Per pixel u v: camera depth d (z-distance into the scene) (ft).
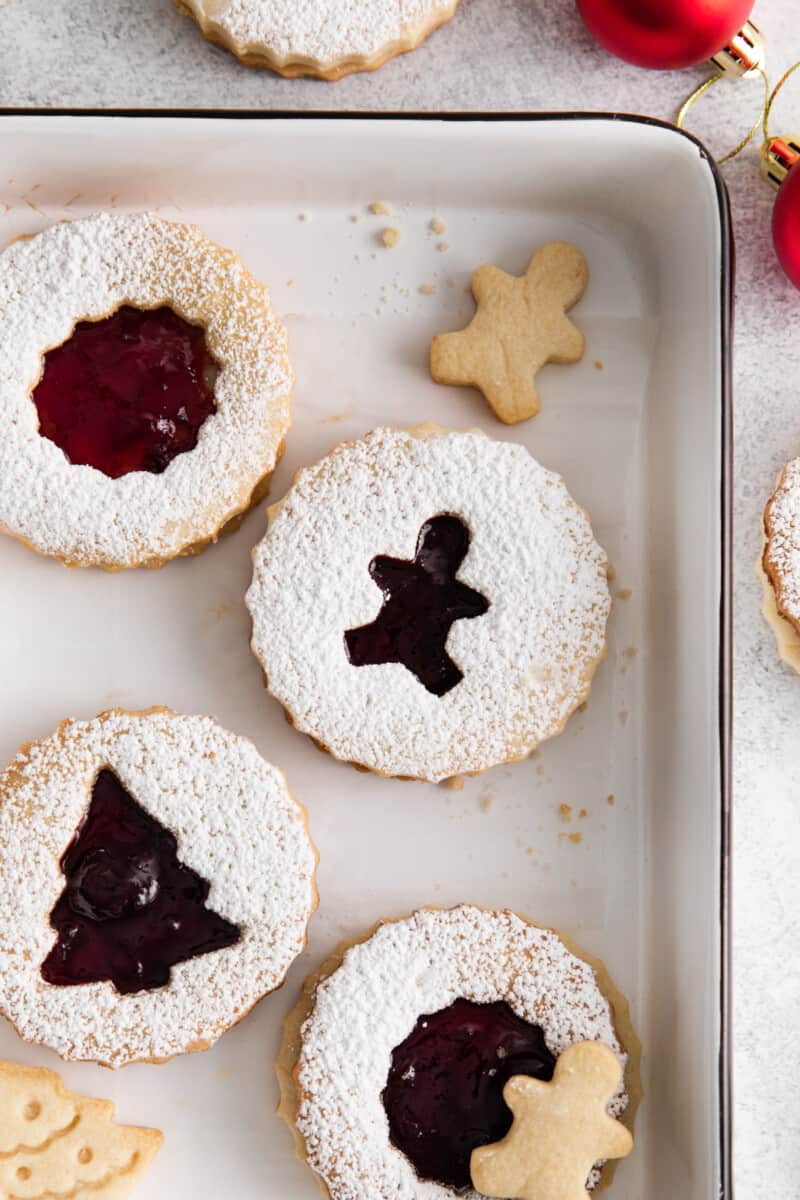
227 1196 1.46
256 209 1.52
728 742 1.43
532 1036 1.45
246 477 1.47
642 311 1.53
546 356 1.51
